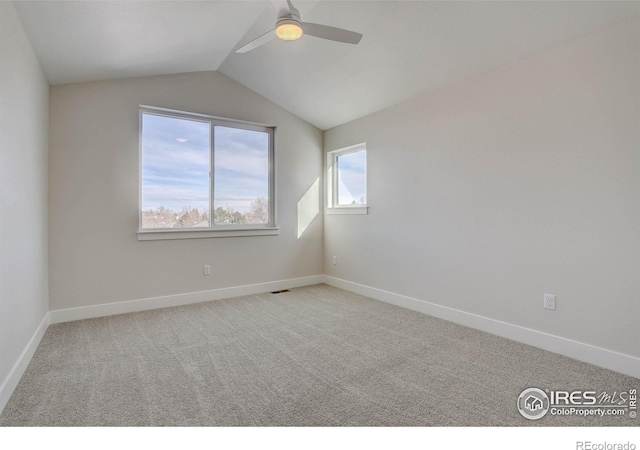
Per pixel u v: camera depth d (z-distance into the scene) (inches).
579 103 88.0
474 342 102.2
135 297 134.0
